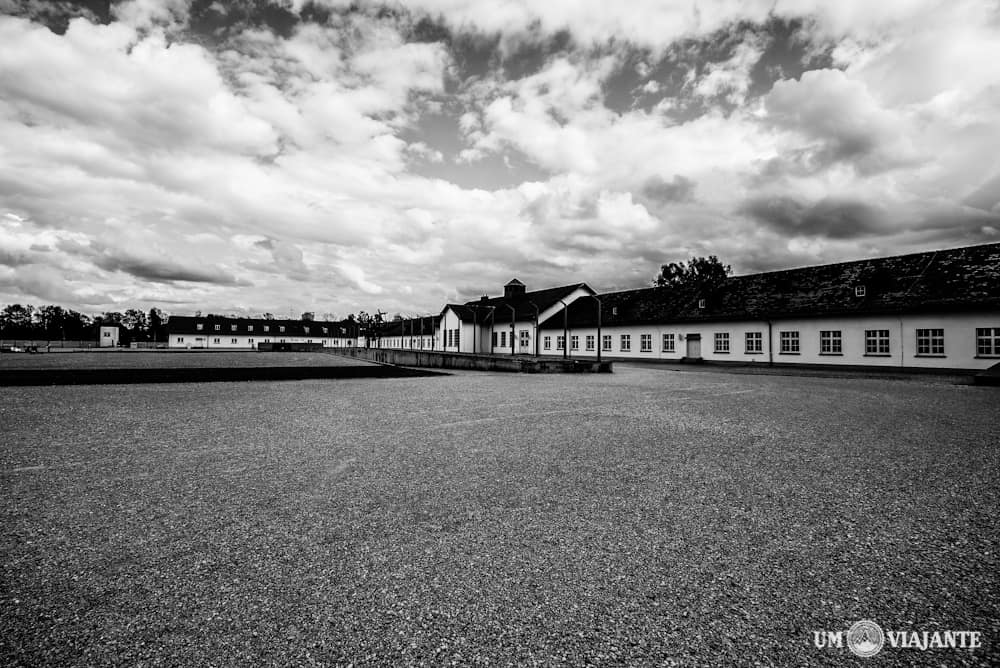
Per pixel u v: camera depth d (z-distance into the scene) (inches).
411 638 87.5
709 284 1371.8
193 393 496.4
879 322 938.1
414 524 141.7
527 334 1849.2
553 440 262.8
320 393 505.4
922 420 327.9
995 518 147.3
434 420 329.7
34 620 92.4
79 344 3553.2
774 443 254.5
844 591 104.7
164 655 82.4
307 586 105.6
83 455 225.5
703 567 115.4
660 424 313.9
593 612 96.1
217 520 144.3
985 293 818.2
